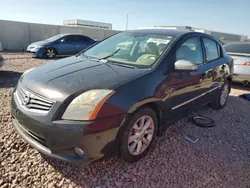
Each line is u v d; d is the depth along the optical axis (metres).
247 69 6.24
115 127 2.12
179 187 2.22
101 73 2.46
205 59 3.77
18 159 2.45
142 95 2.33
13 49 15.64
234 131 3.62
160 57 2.79
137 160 2.57
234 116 4.33
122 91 2.20
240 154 2.91
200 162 2.65
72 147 2.02
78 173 2.30
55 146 2.06
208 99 4.06
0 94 4.53
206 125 3.66
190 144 3.05
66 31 18.31
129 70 2.58
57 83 2.24
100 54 3.30
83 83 2.22
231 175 2.46
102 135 2.05
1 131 2.96
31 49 11.21
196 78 3.34
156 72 2.60
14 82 5.68
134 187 2.18
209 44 4.02
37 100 2.18
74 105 2.03
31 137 2.28
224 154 2.88
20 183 2.12
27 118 2.18
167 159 2.66
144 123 2.55
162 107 2.68
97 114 2.01
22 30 15.85
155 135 2.77
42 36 17.00
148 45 3.10
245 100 5.57
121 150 2.32
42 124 2.06
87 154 2.04
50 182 2.16
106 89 2.15
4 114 3.49
